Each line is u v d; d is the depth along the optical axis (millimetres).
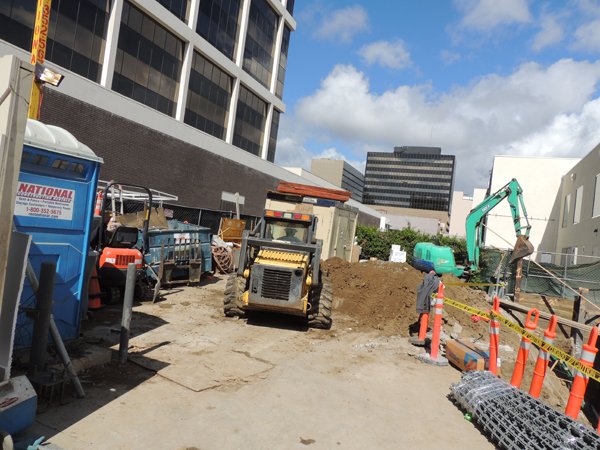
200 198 24812
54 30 18719
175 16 25266
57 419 4152
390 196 140000
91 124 17203
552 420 4566
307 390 5535
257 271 8242
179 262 11406
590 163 27016
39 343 4492
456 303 7496
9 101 3445
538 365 5789
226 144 26953
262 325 8562
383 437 4574
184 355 6250
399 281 11500
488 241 38000
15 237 3658
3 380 3592
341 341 8047
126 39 22469
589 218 25969
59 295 5430
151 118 20469
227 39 31672
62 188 5309
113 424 4180
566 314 14195
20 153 3545
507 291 17219
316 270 8492
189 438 4105
